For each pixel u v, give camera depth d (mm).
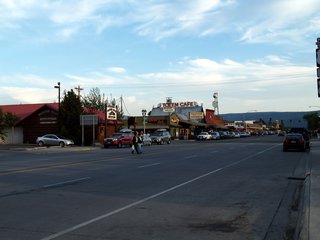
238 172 19344
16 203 11000
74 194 12594
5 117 59719
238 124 176375
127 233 7984
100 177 17031
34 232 7973
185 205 10969
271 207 10812
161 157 29672
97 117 53250
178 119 95812
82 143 53719
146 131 90312
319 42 13008
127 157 29625
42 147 49125
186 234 7984
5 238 7527
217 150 39688
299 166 22578
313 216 8867
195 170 20156
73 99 56250
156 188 14016
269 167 21984
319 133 100250
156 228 8422
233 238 7742
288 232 8258
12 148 46500
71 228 8312
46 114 61281
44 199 11656
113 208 10453
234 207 10766
